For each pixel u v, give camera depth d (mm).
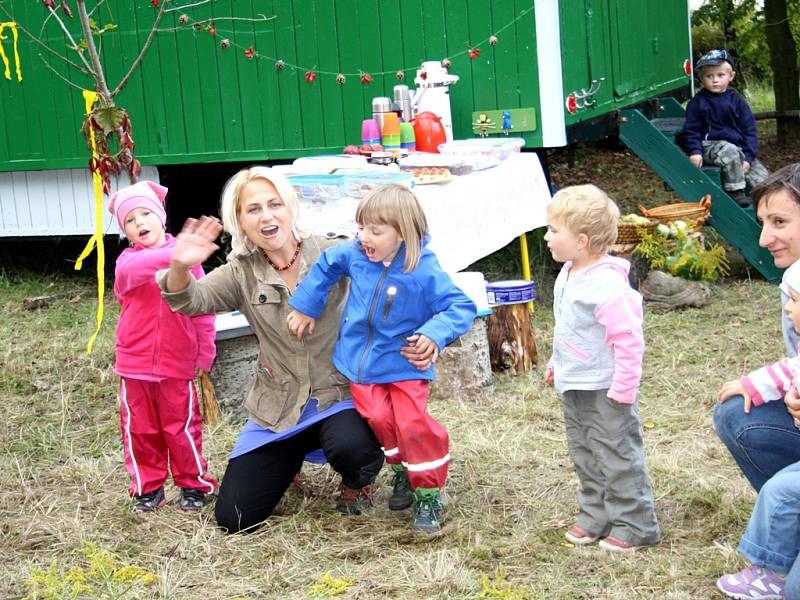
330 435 3773
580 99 6617
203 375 4949
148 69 7195
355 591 3441
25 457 4727
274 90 6965
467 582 3439
